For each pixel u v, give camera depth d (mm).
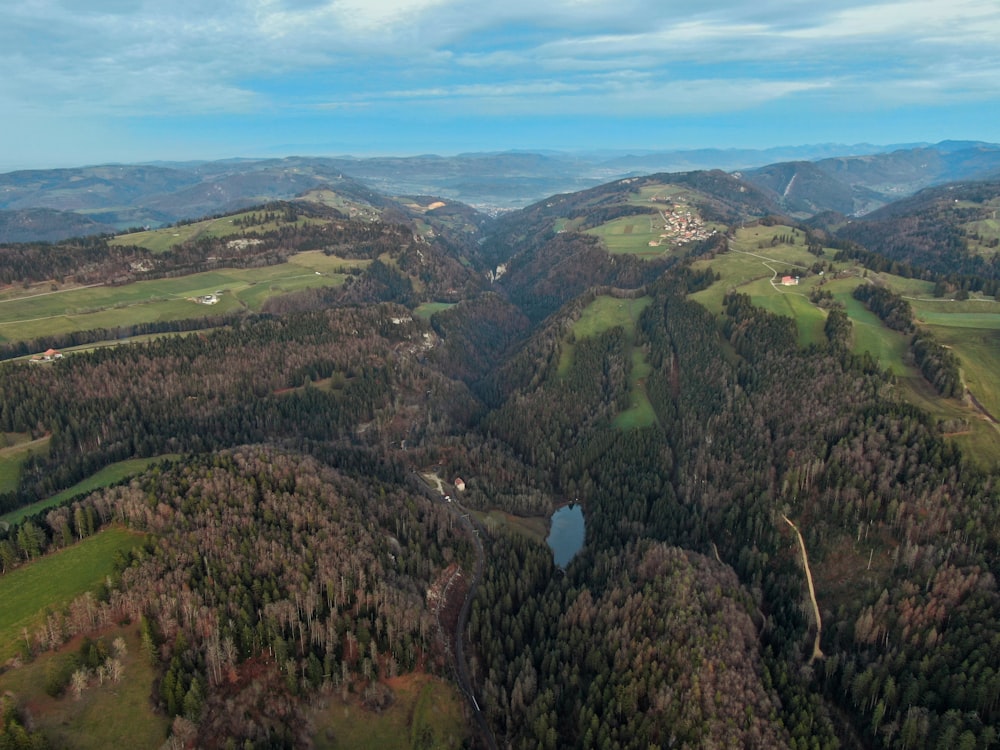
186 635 98375
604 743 96250
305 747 94875
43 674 89375
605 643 115812
